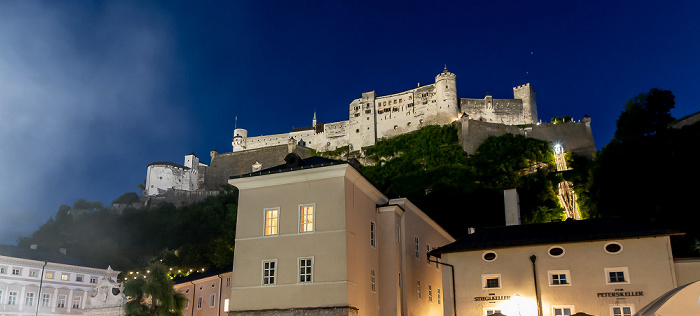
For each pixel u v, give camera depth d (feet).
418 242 133.49
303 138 544.62
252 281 101.81
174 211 478.59
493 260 102.68
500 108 490.90
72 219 484.74
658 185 186.80
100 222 475.72
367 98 524.93
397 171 458.09
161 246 419.13
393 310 110.01
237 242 105.50
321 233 99.91
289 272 99.81
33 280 239.50
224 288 175.01
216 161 540.52
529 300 97.86
